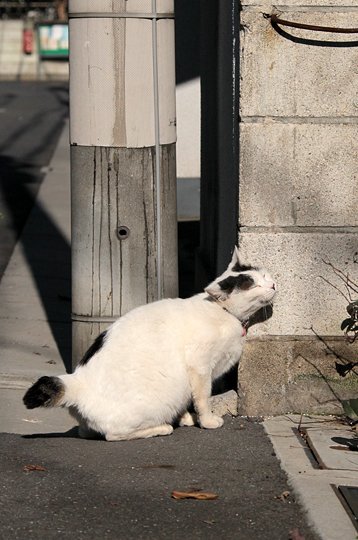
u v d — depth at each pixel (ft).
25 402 22.56
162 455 22.49
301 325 25.11
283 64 23.99
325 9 23.75
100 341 23.68
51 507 19.27
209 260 34.60
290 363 25.31
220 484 20.70
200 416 24.30
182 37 55.93
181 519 18.83
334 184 24.53
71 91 26.73
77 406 23.04
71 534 18.07
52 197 56.80
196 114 56.34
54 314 36.19
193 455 22.52
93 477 20.97
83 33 26.07
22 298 38.17
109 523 18.57
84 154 26.73
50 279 41.06
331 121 24.26
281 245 24.77
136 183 26.84
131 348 23.13
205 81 36.29
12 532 18.08
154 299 27.43
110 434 23.11
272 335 25.16
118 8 25.85
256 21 23.80
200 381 23.77
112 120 26.43
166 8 26.43
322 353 25.26
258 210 24.63
